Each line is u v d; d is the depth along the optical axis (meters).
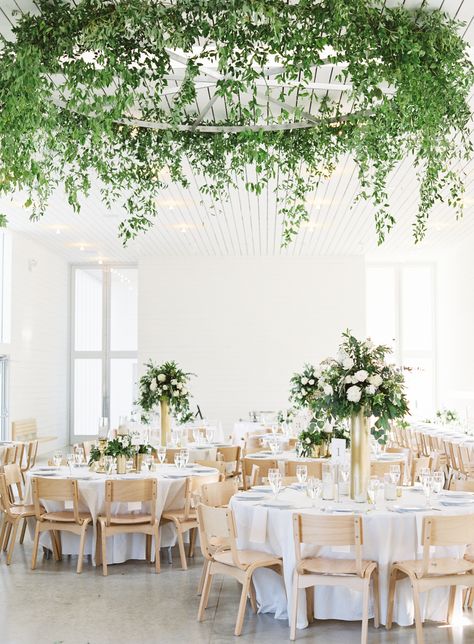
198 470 7.95
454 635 5.27
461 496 6.07
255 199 12.15
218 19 4.95
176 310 17.83
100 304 19.20
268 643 5.13
